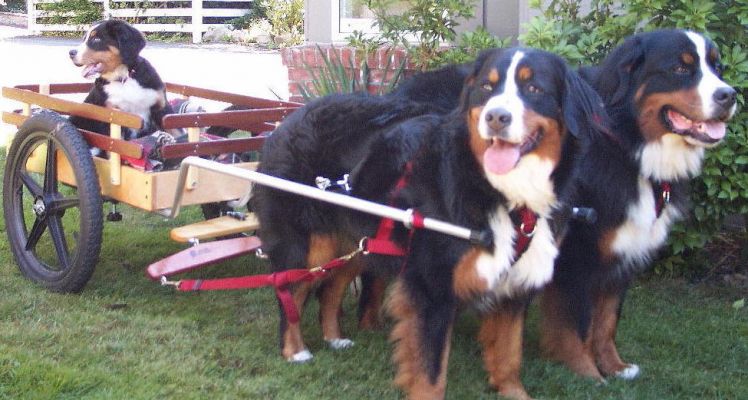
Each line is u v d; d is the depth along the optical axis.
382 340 2.54
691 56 2.12
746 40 2.79
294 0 11.70
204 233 2.51
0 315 2.52
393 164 2.13
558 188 1.97
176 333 2.46
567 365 2.35
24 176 2.82
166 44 11.08
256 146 2.65
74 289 2.68
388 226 2.09
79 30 12.14
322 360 2.36
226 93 3.07
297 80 4.20
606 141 2.22
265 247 2.37
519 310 2.17
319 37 4.36
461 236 1.88
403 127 2.16
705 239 2.93
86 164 2.57
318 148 2.28
